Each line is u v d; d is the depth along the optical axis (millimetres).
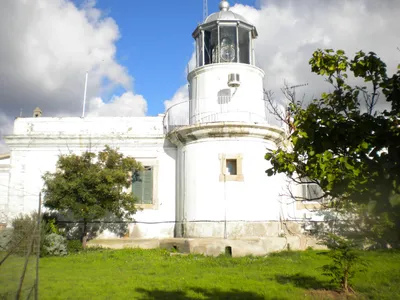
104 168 17516
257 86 19891
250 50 20469
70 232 19641
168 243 17906
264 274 11570
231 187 17422
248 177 17562
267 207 17609
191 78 20547
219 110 19109
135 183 20359
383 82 3877
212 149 17938
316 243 17719
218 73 19453
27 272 9133
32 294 8359
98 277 11305
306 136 4027
